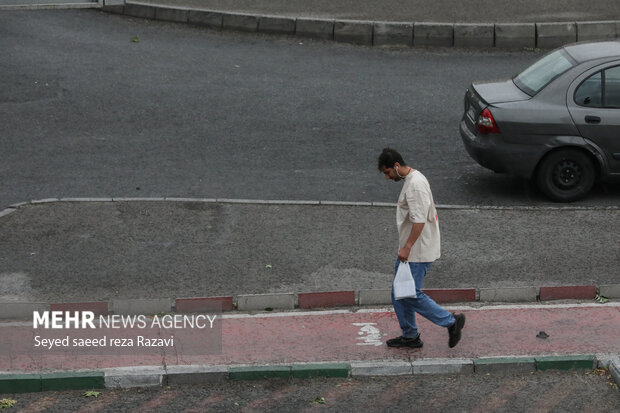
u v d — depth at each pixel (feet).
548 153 68.28
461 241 61.41
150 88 92.58
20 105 87.10
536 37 108.06
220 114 86.99
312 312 52.54
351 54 105.40
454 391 45.24
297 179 73.36
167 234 61.98
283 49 106.01
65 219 63.98
